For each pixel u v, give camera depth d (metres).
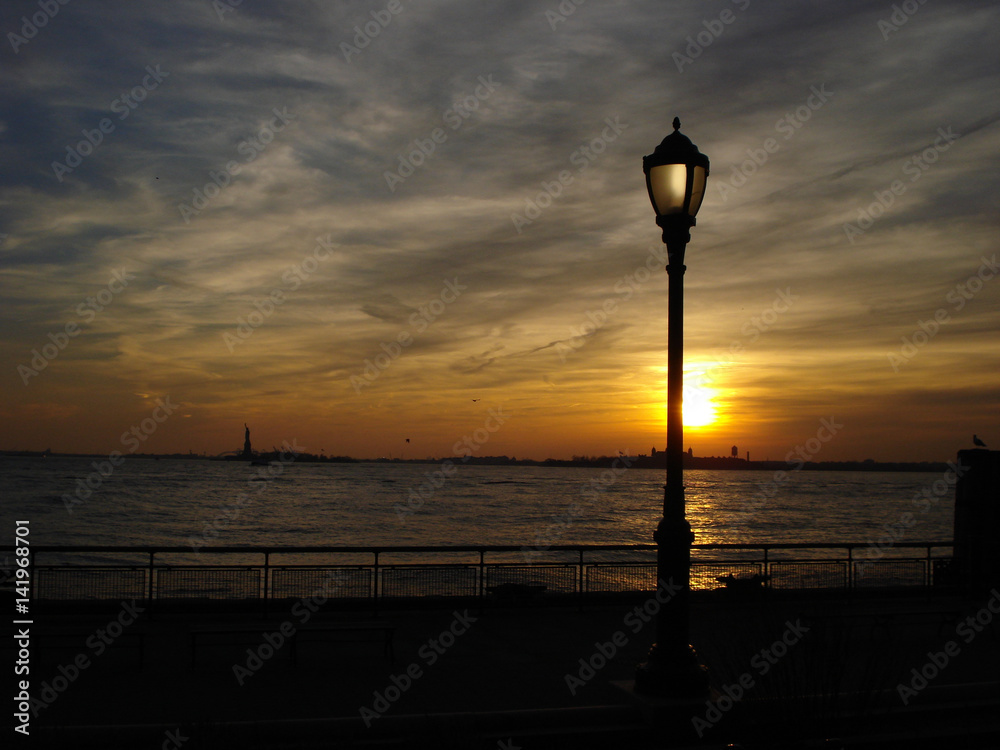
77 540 53.19
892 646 10.29
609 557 46.06
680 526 7.63
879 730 7.19
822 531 70.19
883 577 14.38
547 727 7.13
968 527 15.17
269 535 59.25
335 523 71.75
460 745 6.41
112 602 11.36
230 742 6.32
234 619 11.46
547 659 9.38
